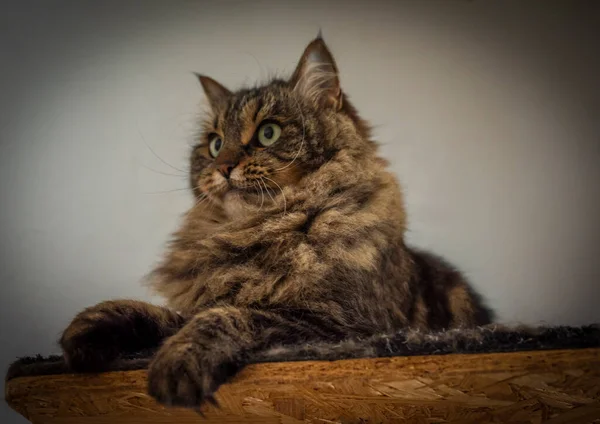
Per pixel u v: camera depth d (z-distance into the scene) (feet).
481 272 1.83
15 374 1.64
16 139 2.01
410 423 1.60
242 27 1.95
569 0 1.85
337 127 1.78
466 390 1.50
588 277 1.80
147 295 1.91
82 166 1.99
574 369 1.44
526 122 1.85
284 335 1.54
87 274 1.97
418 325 1.72
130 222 1.96
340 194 1.74
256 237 1.72
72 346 1.57
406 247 1.82
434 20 1.88
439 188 1.85
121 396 1.58
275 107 1.82
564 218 1.82
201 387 1.41
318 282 1.63
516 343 1.45
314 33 1.91
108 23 1.99
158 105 1.97
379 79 1.87
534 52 1.86
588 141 1.83
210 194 1.81
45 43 2.01
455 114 1.86
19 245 2.00
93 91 2.00
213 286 1.70
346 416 1.59
